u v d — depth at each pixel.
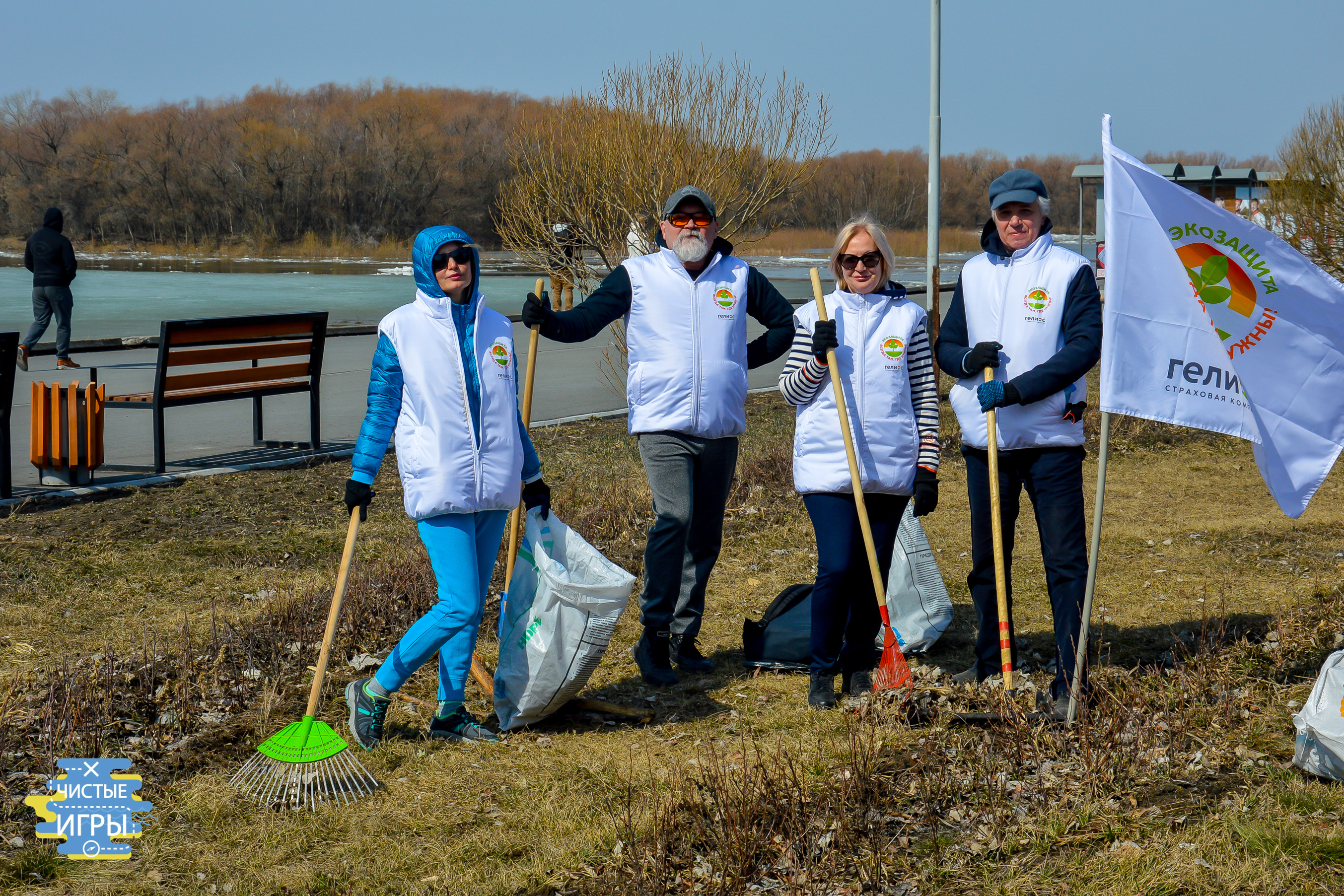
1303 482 3.98
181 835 3.25
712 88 11.95
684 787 3.50
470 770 3.71
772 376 14.20
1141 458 8.96
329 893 2.98
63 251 12.77
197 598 5.39
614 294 4.45
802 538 6.69
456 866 3.10
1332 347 3.88
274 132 94.50
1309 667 4.54
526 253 12.44
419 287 3.80
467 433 3.77
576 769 3.72
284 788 3.48
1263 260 3.82
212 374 8.03
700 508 4.64
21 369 12.72
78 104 101.19
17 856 3.10
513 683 4.00
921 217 102.81
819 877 2.98
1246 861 2.99
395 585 5.31
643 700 4.39
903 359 4.24
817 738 3.95
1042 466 4.09
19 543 6.11
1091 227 66.56
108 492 7.25
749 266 4.66
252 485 7.54
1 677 4.36
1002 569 4.05
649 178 11.85
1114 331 3.80
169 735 3.87
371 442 3.78
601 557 4.05
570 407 11.22
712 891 2.92
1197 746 3.78
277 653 4.61
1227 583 5.84
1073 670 4.04
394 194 94.06
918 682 4.32
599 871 3.04
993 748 3.74
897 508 4.38
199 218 94.75
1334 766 3.45
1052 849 3.13
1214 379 3.87
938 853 3.12
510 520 6.00
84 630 4.95
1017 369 4.08
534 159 12.38
